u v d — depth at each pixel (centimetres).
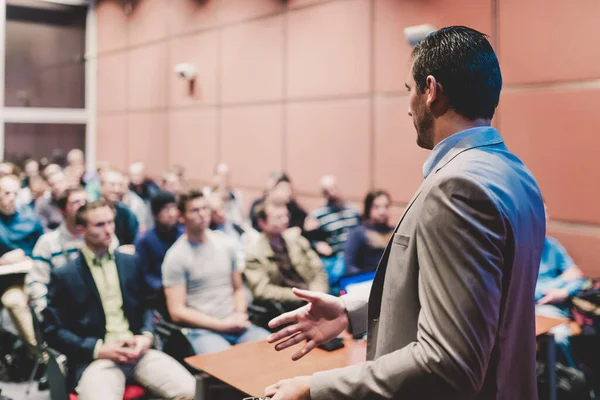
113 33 826
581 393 268
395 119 453
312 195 529
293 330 123
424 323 84
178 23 697
